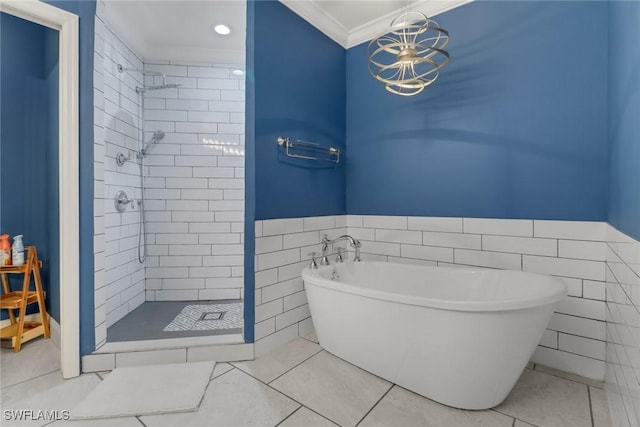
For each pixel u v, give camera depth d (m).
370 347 1.74
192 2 2.28
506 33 2.01
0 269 2.07
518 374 1.46
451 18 2.23
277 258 2.16
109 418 1.42
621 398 1.25
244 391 1.63
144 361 1.86
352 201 2.80
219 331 2.24
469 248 2.16
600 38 1.70
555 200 1.84
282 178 2.21
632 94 1.15
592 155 1.73
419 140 2.40
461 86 2.20
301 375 1.78
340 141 2.77
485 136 2.09
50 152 2.27
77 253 1.78
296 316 2.30
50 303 2.29
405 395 1.59
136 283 2.81
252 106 2.00
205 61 3.04
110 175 2.43
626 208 1.22
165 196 2.98
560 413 1.44
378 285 2.31
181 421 1.40
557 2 1.83
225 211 3.06
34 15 1.66
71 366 1.74
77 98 1.77
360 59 2.74
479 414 1.44
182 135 3.01
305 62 2.40
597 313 1.70
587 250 1.74
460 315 1.38
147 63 2.97
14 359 1.94
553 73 1.85
